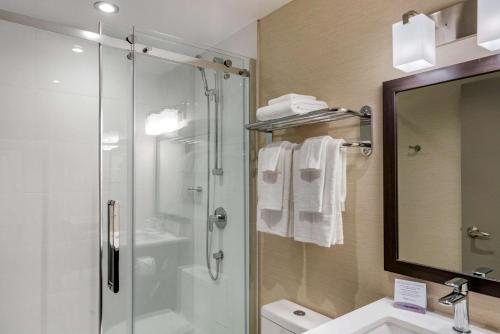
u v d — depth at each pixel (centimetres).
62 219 205
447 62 118
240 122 206
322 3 164
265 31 197
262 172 169
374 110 140
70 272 207
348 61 151
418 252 124
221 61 201
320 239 141
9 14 171
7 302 188
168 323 199
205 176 206
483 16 100
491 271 106
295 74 178
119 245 185
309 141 148
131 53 183
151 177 195
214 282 207
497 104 106
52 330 201
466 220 112
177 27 211
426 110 123
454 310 106
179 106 197
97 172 217
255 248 202
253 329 201
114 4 183
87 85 213
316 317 157
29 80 195
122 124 186
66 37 206
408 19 115
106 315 181
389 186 132
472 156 111
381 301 130
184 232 204
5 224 188
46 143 200
